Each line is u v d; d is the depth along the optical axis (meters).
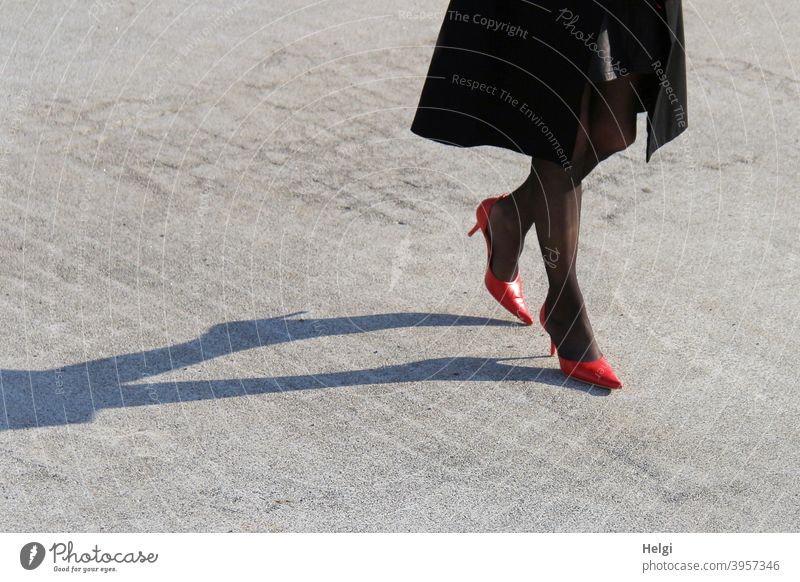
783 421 5.32
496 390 5.55
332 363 5.76
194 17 10.72
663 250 6.96
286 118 8.70
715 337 6.02
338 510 4.70
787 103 9.27
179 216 7.20
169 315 6.11
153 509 4.67
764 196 7.71
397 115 8.85
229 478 4.87
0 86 9.03
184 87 9.16
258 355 5.80
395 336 6.02
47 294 6.23
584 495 4.82
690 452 5.09
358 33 10.48
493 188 7.75
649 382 5.62
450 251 6.93
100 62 9.59
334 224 7.20
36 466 4.88
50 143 8.09
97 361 5.66
